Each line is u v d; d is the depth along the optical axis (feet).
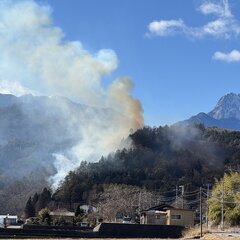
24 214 508.53
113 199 469.57
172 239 200.13
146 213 309.01
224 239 176.55
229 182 271.08
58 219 347.15
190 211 304.30
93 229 246.68
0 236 191.93
